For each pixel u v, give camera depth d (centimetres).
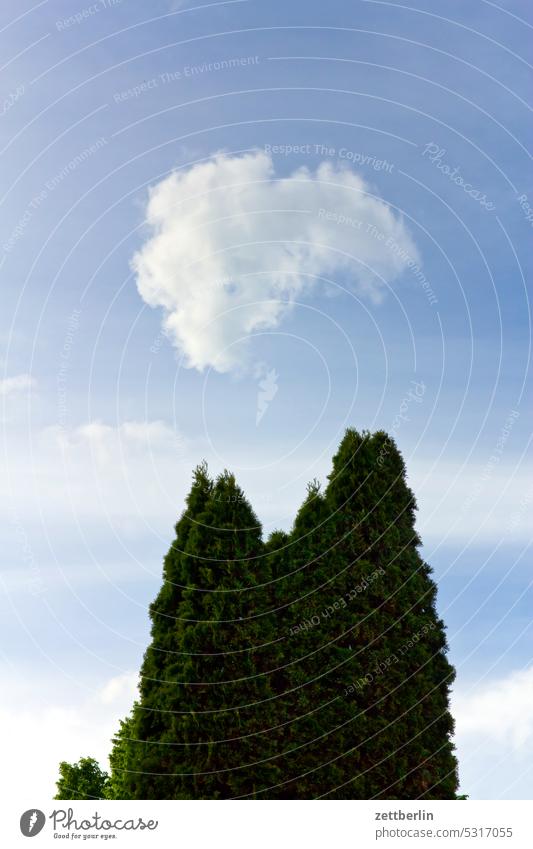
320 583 1349
